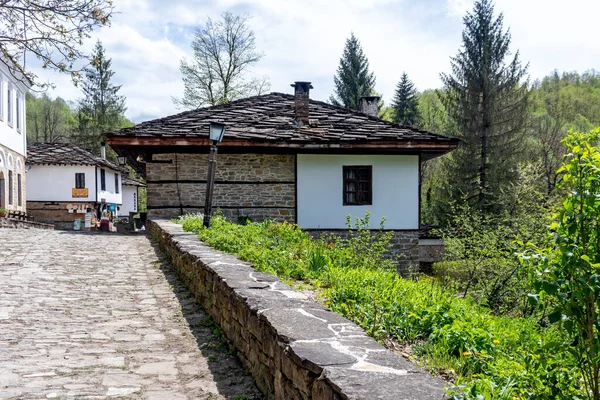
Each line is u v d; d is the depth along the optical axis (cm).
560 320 244
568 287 243
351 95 4166
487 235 1129
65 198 3291
